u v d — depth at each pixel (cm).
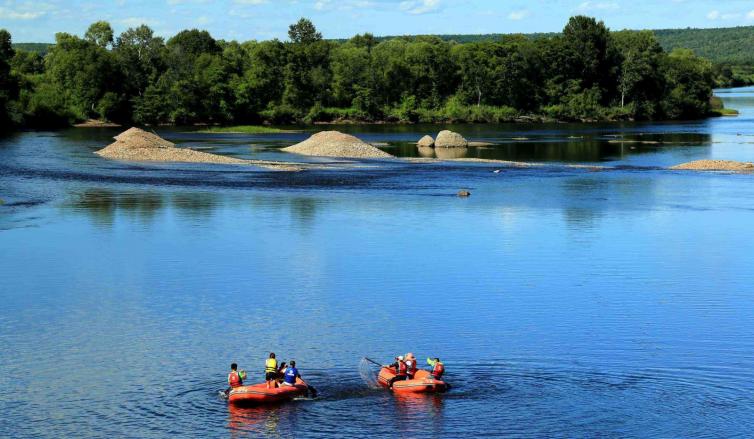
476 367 3731
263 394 3297
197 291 5012
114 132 18788
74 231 6744
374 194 8981
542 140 17538
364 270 5544
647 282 5275
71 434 3081
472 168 11662
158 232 6738
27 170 10594
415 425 3117
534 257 5956
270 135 18600
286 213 7688
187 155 12181
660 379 3578
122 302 4772
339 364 3775
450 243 6419
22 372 3691
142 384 3544
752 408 3272
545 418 3180
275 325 4362
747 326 4356
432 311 4619
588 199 8750
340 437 3045
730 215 7756
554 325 4362
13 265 5616
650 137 18262
